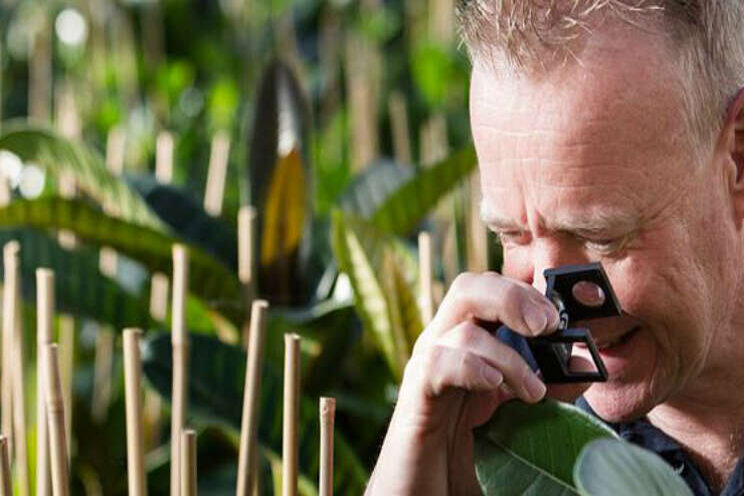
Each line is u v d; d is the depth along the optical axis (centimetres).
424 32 577
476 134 177
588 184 167
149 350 258
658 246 171
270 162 325
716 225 176
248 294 298
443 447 184
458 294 174
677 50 169
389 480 184
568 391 184
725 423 192
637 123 166
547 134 168
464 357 172
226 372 259
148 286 342
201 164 485
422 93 514
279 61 329
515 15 170
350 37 566
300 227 312
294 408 204
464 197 395
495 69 173
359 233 269
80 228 305
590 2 168
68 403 318
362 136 460
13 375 267
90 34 561
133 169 470
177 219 328
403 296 266
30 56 582
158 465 296
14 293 263
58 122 496
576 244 173
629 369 179
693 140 171
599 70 166
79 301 294
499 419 168
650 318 174
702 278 175
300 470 252
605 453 136
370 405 309
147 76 536
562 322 171
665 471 135
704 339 178
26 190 420
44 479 237
